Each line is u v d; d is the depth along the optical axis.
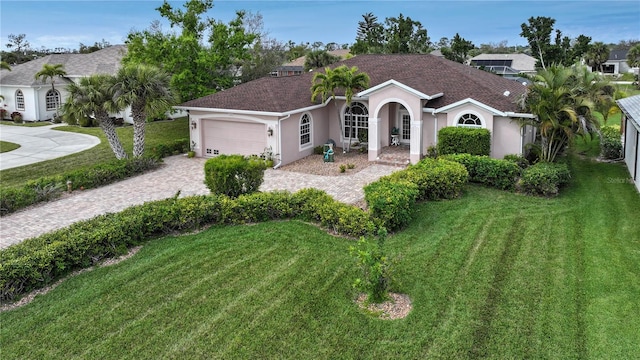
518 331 9.45
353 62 31.64
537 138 26.11
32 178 23.77
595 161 24.84
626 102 23.94
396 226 14.96
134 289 11.41
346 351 8.96
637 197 18.34
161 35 31.86
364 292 11.02
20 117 43.47
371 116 25.08
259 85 28.36
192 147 27.55
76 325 9.97
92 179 21.28
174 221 14.98
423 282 11.52
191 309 10.47
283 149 24.94
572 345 8.98
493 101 23.17
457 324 9.73
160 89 24.34
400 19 55.84
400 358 8.75
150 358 8.88
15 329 9.85
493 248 13.52
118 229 13.45
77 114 23.53
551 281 11.48
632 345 8.95
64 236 12.68
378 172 23.22
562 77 20.16
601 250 13.30
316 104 26.69
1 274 10.78
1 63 45.50
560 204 17.59
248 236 14.55
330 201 15.68
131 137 35.31
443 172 18.12
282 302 10.66
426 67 28.50
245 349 9.06
